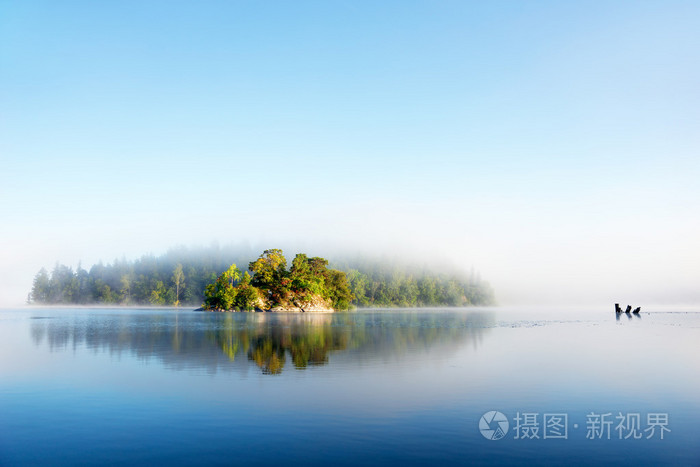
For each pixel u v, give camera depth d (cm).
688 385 2366
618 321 9244
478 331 5972
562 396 2109
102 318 9888
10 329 6150
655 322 8819
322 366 2880
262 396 2058
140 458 1353
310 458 1352
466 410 1859
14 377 2520
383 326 7069
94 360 3138
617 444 1509
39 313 13675
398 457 1366
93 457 1364
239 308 14800
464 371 2719
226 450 1412
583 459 1381
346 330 6031
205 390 2181
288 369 2756
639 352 3688
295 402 1955
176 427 1631
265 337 4878
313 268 16538
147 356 3322
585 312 17700
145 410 1841
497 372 2688
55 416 1770
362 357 3288
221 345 4044
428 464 1317
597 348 3972
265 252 15662
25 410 1853
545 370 2775
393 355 3397
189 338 4731
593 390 2236
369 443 1478
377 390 2183
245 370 2720
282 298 15038
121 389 2205
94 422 1694
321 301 15875
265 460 1336
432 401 1984
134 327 6594
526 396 2100
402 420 1716
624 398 2088
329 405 1911
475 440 1520
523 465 1325
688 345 4266
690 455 1423
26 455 1382
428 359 3200
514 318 10944
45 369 2773
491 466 1312
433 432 1591
